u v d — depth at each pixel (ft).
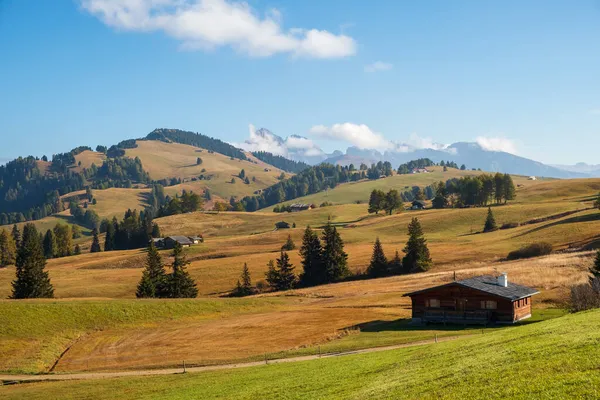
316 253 459.73
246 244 654.53
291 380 123.34
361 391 97.04
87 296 412.98
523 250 421.18
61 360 211.00
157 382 154.30
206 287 438.40
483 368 89.92
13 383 172.24
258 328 252.42
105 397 141.38
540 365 82.48
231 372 155.63
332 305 310.24
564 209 638.12
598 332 96.22
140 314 285.23
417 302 232.94
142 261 577.84
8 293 422.00
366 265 472.03
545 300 254.06
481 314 215.10
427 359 113.70
